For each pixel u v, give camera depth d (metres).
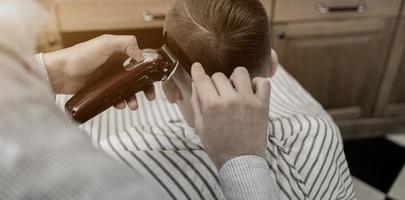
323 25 1.55
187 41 0.61
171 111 0.83
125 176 0.33
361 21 1.56
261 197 0.52
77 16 1.37
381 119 1.84
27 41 0.32
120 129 0.81
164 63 0.63
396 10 1.55
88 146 0.32
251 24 0.59
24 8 0.33
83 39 1.42
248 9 0.59
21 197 0.28
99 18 1.39
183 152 0.69
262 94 0.56
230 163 0.54
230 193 0.53
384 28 1.59
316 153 0.74
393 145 1.80
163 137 0.72
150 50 0.66
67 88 0.74
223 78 0.55
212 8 0.59
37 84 0.32
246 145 0.54
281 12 1.49
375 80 1.72
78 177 0.29
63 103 0.72
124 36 0.67
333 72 1.67
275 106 0.91
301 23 1.53
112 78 0.62
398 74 1.72
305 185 0.72
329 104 1.77
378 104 1.79
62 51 0.70
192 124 0.72
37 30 0.34
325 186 0.74
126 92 0.63
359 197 1.52
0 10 0.32
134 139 0.73
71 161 0.29
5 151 0.28
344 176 0.83
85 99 0.61
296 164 0.72
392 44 1.63
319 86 1.71
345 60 1.65
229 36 0.59
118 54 0.68
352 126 1.83
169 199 0.64
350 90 1.74
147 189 0.34
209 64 0.62
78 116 0.61
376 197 1.52
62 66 0.70
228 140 0.54
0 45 0.30
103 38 0.67
